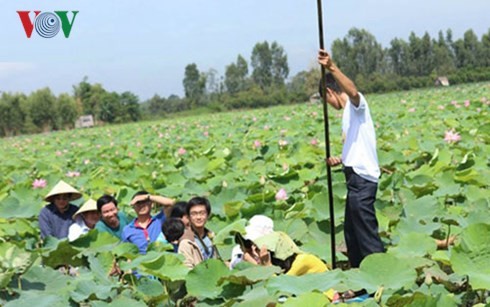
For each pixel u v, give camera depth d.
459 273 5.50
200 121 42.88
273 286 5.23
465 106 25.00
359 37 88.69
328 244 7.68
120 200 10.93
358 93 6.49
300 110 40.75
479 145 13.41
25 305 5.53
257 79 97.88
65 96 78.31
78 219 8.88
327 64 6.41
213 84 100.12
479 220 7.52
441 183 9.95
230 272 5.96
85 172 17.64
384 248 7.05
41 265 7.04
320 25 6.34
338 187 10.01
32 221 10.48
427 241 6.66
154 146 23.48
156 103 98.06
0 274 5.82
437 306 4.90
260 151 16.16
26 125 76.69
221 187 11.09
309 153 14.66
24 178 16.58
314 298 4.83
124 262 6.38
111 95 81.81
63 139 38.72
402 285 5.29
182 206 7.83
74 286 6.09
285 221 8.55
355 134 6.54
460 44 96.06
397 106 33.84
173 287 6.20
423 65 90.38
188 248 7.04
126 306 5.65
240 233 6.85
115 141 29.94
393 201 9.39
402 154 12.87
